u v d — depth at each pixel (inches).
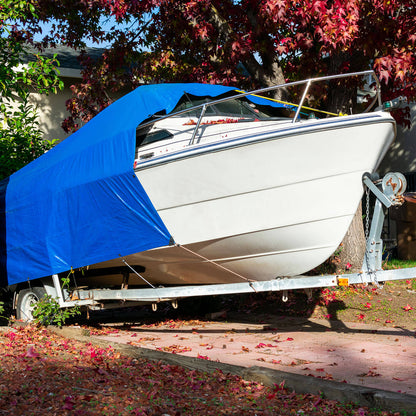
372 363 205.9
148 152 269.9
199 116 269.0
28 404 157.2
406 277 227.0
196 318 352.2
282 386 170.1
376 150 230.2
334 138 223.8
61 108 573.6
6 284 328.8
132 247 263.0
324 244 250.4
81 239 281.6
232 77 389.1
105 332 304.0
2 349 236.8
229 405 157.8
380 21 339.0
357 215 395.9
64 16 465.7
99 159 273.3
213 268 277.6
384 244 520.1
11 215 324.8
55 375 190.2
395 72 339.9
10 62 379.9
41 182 305.6
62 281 317.7
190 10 373.1
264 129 249.8
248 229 243.6
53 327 291.4
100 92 446.3
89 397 161.0
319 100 398.0
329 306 333.1
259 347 244.4
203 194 242.7
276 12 313.9
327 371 195.5
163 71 462.6
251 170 232.4
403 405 144.9
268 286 250.8
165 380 183.5
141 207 257.8
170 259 276.1
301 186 233.0
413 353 221.1
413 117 629.6
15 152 418.6
